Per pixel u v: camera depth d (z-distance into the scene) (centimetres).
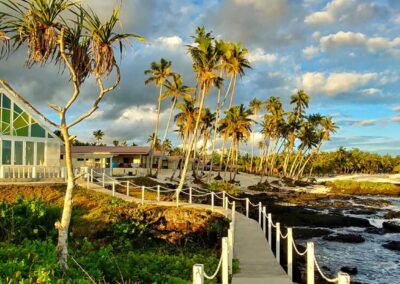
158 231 2148
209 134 7275
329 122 9406
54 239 1656
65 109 998
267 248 1566
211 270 1250
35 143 3244
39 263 869
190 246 2058
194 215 2184
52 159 3325
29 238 1650
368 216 3872
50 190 2572
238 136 6819
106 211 2205
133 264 1169
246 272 1245
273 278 1172
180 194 3641
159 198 2669
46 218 1848
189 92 5838
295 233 2775
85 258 1048
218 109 5766
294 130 8806
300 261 1908
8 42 920
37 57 922
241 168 10275
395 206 4891
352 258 2209
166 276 1031
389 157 16212
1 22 901
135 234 2070
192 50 3625
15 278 731
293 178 8988
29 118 3203
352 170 15688
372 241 2681
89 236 1991
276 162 12162
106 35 933
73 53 961
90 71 982
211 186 4797
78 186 2808
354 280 1789
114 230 2020
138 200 2500
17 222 1666
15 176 2953
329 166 13412
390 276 1873
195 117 5925
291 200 4862
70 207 1005
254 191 5959
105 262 1030
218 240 2058
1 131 3064
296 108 9100
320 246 2497
